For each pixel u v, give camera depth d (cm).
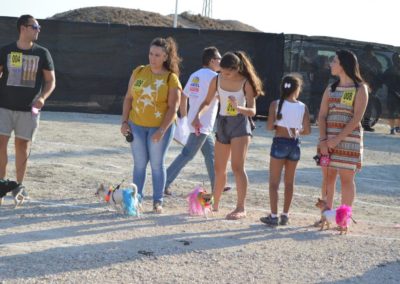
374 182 1161
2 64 781
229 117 772
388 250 671
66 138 1446
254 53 2053
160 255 611
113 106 2056
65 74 2030
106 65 2044
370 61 2089
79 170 1048
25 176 964
